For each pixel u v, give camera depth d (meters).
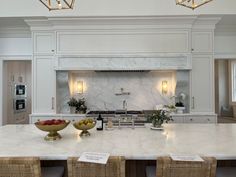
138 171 2.16
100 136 2.38
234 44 5.30
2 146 1.99
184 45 4.61
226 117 9.12
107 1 4.49
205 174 1.55
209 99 4.70
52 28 4.73
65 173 2.14
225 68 9.58
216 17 4.50
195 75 4.71
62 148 1.92
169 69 4.64
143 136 2.38
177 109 4.69
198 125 3.08
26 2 4.48
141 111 4.93
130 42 4.66
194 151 1.81
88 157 1.61
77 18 4.53
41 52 4.78
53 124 2.15
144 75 5.27
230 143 2.07
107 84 5.30
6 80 5.58
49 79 4.79
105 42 4.67
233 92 9.30
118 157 1.56
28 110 7.90
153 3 4.46
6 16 4.47
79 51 4.67
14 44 5.32
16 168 1.55
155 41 4.64
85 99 5.30
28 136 2.40
